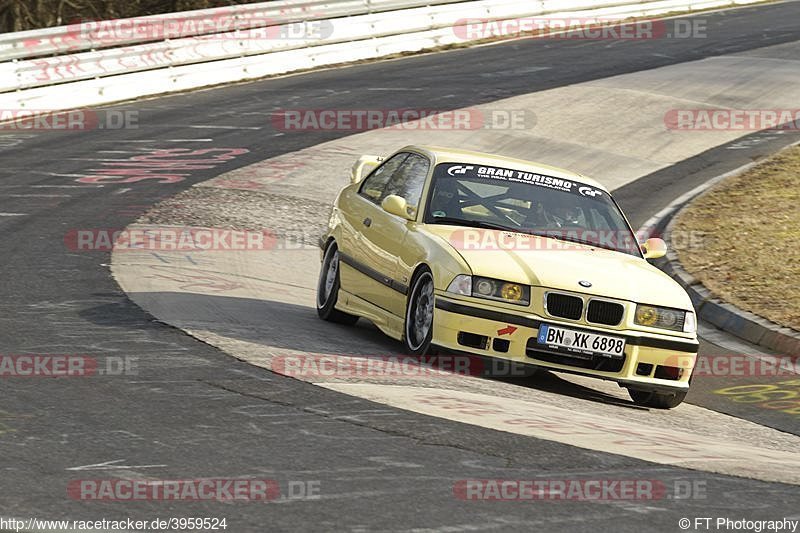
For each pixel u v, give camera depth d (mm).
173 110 82750
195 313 34031
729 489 19953
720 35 118125
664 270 50062
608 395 31906
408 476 19156
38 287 36562
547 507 17906
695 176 70125
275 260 47188
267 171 65375
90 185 59156
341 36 102688
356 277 34844
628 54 106375
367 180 37875
